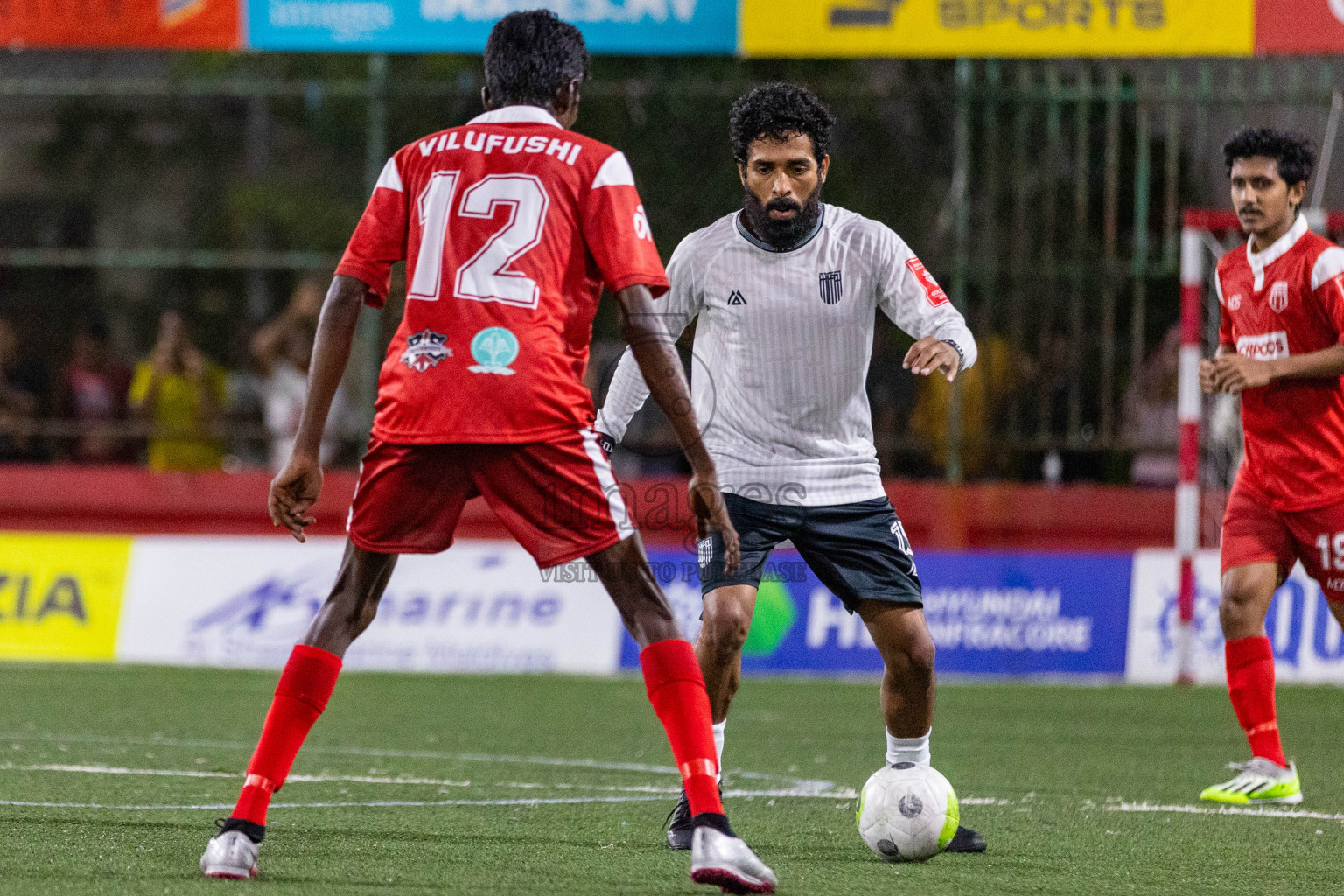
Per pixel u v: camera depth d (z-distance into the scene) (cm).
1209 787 2103
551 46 1345
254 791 1313
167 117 5378
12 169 5375
